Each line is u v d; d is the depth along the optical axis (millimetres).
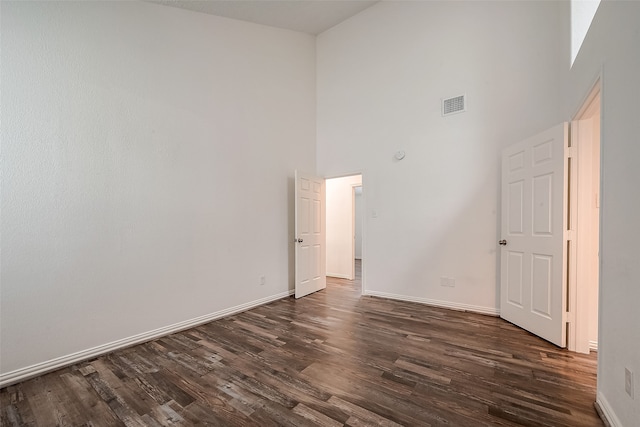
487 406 1653
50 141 2115
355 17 4270
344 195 5531
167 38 2820
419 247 3719
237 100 3467
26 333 2012
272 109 3928
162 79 2775
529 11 3037
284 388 1848
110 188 2418
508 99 3152
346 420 1544
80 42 2266
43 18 2088
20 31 1996
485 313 3285
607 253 1534
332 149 4527
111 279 2416
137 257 2578
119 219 2469
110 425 1541
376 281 4074
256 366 2131
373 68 4113
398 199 3881
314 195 4426
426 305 3641
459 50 3441
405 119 3830
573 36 2416
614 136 1458
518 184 2865
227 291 3309
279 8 3510
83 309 2264
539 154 2611
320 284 4543
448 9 3512
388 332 2764
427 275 3666
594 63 1797
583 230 2318
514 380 1914
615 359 1428
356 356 2271
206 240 3113
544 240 2549
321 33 4648
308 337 2658
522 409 1624
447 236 3525
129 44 2549
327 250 5762
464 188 3414
